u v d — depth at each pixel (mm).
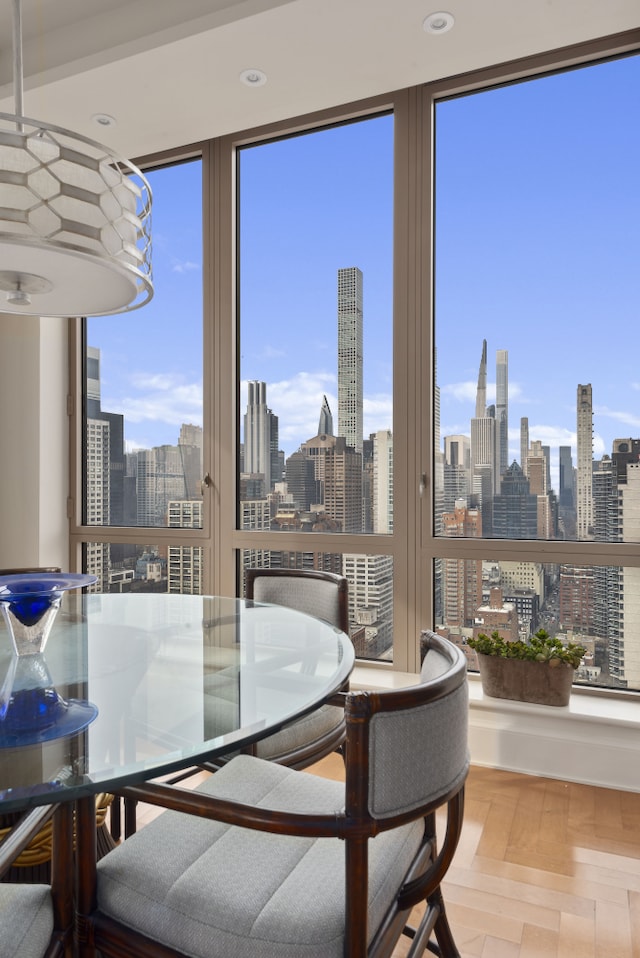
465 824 2133
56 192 1097
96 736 1028
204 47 2408
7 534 3531
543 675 2518
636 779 2350
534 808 2236
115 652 1488
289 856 1132
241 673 1341
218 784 1364
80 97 2752
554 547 2631
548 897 1756
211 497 3266
